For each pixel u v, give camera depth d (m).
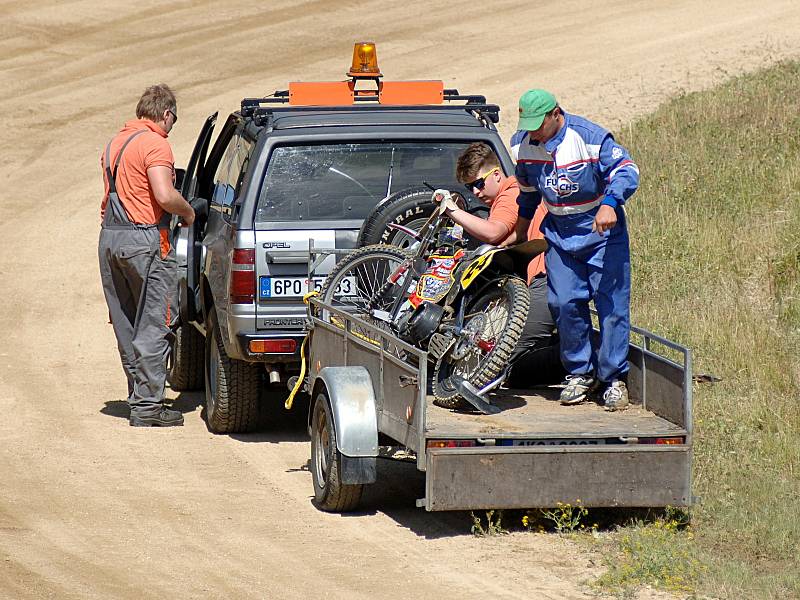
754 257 45.94
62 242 64.31
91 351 46.03
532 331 28.72
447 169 33.09
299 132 32.50
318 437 28.34
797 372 36.22
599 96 80.06
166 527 26.50
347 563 24.23
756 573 23.77
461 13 108.94
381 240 31.05
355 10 111.25
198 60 96.50
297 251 32.06
